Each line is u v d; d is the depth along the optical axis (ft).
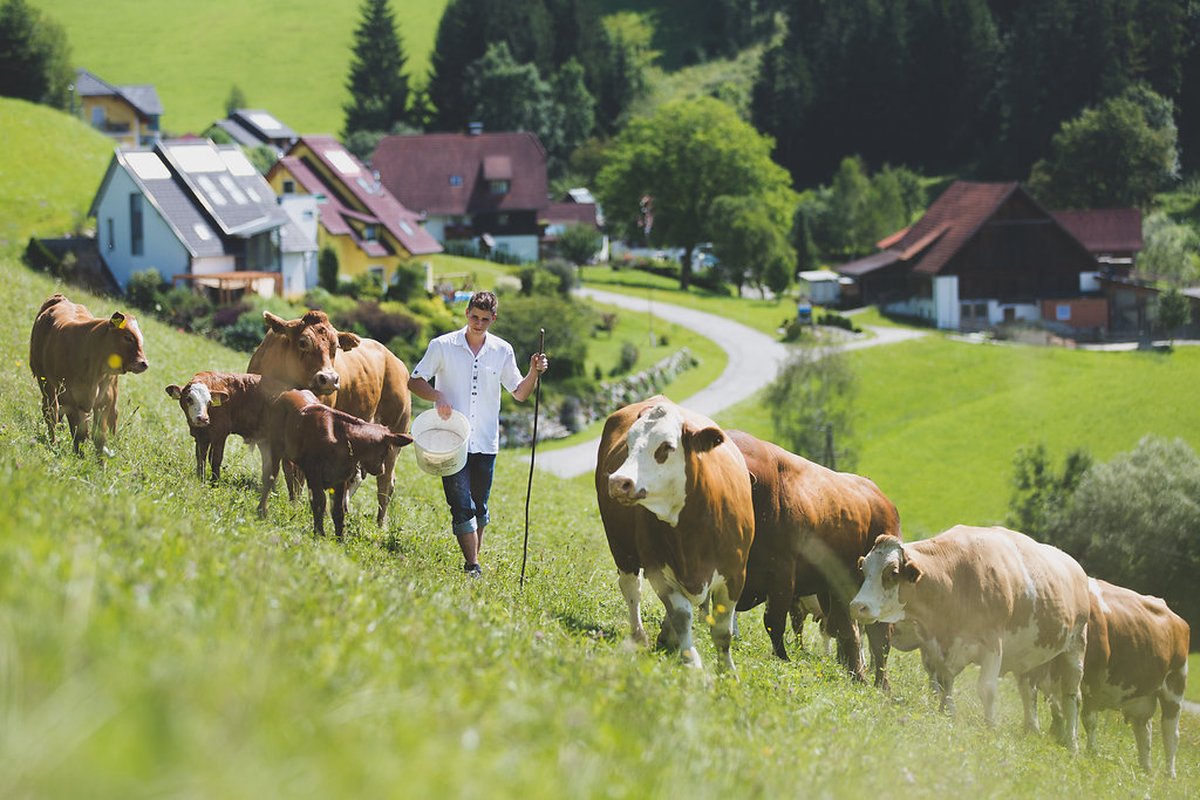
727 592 34.71
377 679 15.69
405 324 216.54
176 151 228.63
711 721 22.74
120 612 14.21
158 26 597.52
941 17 528.63
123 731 10.32
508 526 56.18
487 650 21.98
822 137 540.11
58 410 43.29
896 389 246.47
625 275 387.96
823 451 206.18
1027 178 501.15
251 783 10.34
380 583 26.12
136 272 202.90
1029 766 34.53
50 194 251.39
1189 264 352.69
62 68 390.83
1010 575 41.57
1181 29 504.02
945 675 41.14
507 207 398.42
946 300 326.85
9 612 12.34
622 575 36.11
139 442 46.03
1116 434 215.92
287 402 37.27
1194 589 145.07
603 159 515.91
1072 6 500.33
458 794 11.85
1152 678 52.19
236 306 194.18
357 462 36.91
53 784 9.33
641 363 254.27
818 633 50.60
